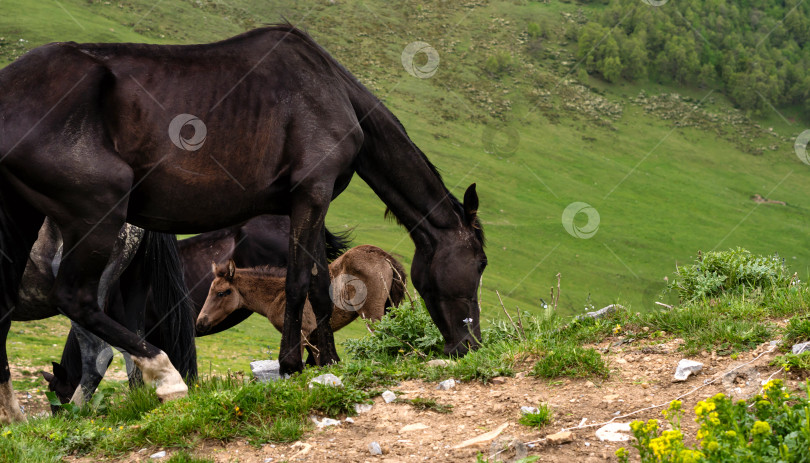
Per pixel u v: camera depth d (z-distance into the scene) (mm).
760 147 120625
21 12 93812
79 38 88188
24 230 5309
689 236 86625
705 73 137625
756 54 138625
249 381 5543
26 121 4824
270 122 5410
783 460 2750
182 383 5332
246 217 5637
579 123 118438
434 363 5324
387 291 8523
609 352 5184
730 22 147000
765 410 3115
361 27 122188
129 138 5023
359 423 4312
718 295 6199
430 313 6527
